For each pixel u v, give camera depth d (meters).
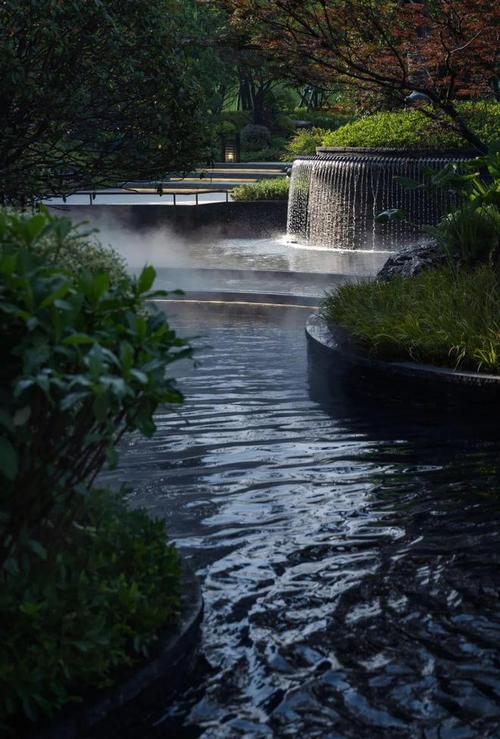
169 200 33.00
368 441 7.74
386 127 24.48
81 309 3.38
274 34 13.95
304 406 8.98
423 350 9.02
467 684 3.96
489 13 13.34
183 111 13.66
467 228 11.67
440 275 10.98
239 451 7.45
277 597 4.79
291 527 5.78
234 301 15.46
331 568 5.16
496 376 8.27
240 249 25.72
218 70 39.41
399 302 10.34
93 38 12.59
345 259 22.62
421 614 4.61
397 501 6.27
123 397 3.38
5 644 3.33
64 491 3.48
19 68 11.84
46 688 3.41
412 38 14.14
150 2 13.12
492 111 22.97
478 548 5.45
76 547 3.90
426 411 8.60
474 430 8.05
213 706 3.79
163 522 4.41
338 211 24.62
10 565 3.40
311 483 6.65
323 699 3.85
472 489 6.50
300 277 18.28
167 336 3.62
